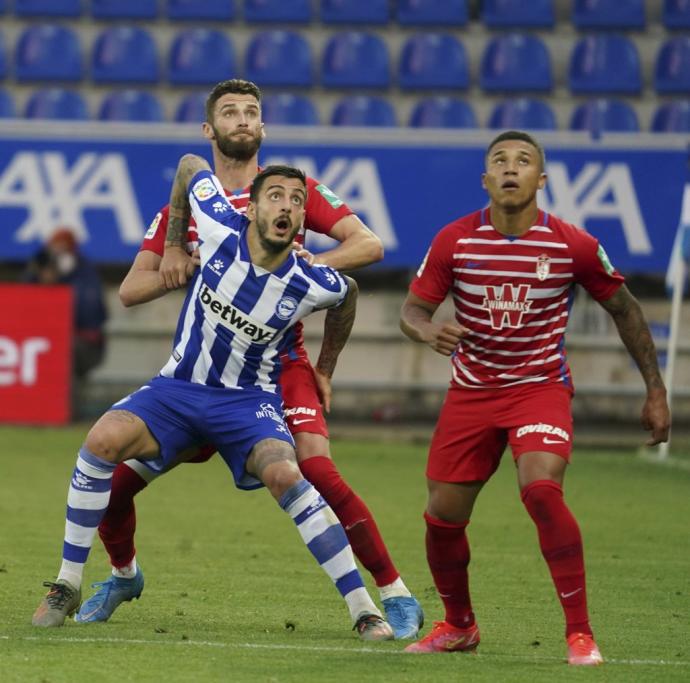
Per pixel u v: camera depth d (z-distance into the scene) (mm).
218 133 19562
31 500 33656
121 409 18609
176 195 19125
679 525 32125
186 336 18641
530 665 16406
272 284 18094
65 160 47688
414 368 50375
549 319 17562
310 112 57781
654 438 18219
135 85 59438
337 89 59375
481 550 28016
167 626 19094
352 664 16188
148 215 47719
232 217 18375
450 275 17719
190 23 60656
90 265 48562
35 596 21344
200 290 18406
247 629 19000
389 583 19047
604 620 20766
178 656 16453
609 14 60844
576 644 16594
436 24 61000
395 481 38781
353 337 50312
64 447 44094
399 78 59625
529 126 57719
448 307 49312
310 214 19719
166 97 59031
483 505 35094
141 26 60594
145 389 18812
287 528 30484
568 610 16703
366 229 19641
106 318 49344
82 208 47812
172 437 18625
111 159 47656
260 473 18141
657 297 49625
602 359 49781
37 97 58438
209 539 28594
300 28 60812
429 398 50562
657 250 47250
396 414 50438
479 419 17594
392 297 50281
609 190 47250
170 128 47500
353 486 37500
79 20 60656
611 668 16281
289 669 15781
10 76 59312
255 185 17984
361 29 60906
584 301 49688
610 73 59562
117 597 19734
